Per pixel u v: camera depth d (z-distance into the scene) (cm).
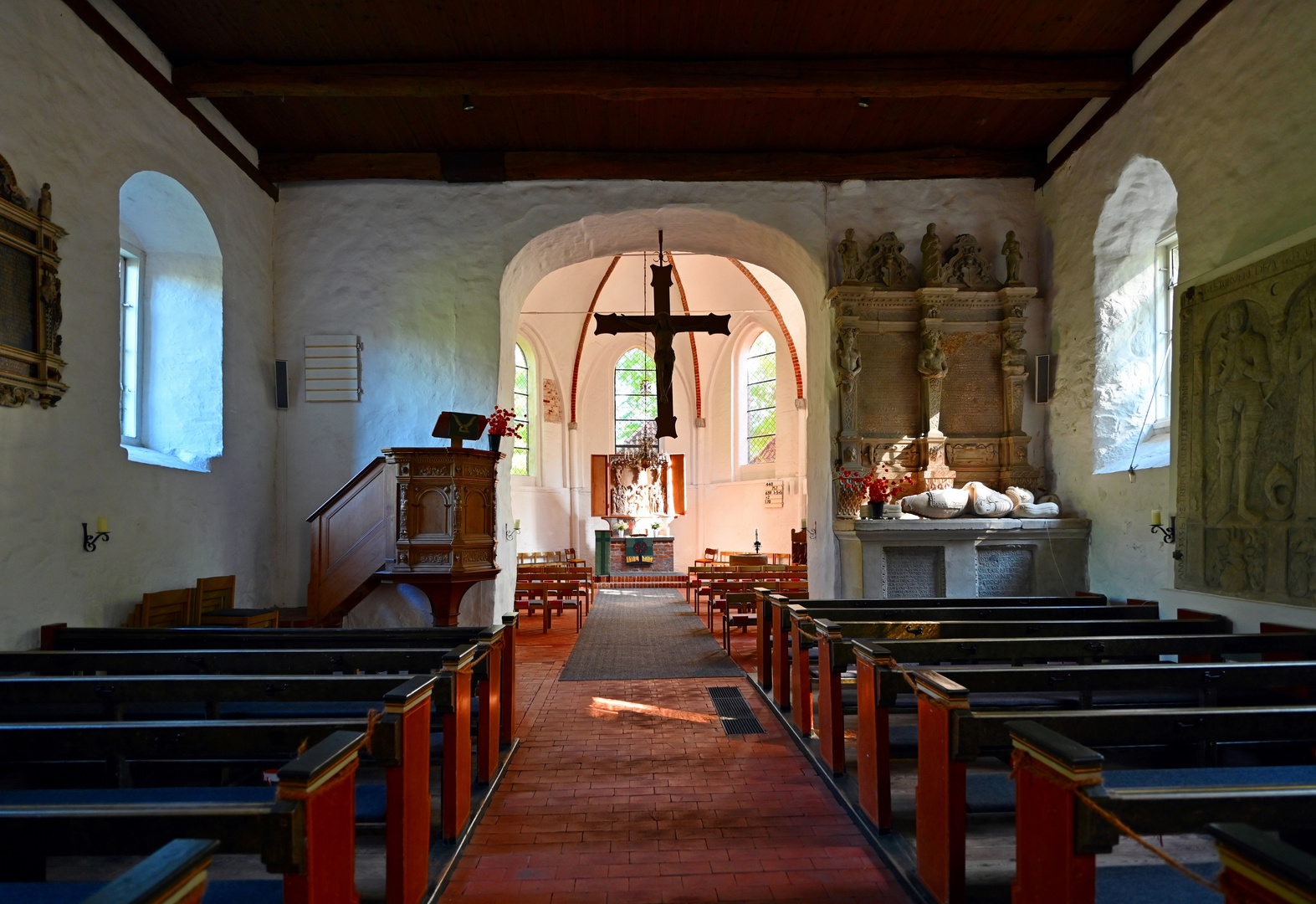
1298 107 537
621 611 1366
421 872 328
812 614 566
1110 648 462
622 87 745
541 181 938
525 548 1823
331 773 238
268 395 895
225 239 806
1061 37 710
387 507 801
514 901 336
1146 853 358
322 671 454
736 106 830
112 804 223
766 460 1830
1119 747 424
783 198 942
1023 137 900
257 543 860
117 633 534
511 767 516
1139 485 734
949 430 921
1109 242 803
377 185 932
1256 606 543
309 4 650
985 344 928
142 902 143
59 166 565
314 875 225
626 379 1991
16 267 516
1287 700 459
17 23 527
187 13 656
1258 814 223
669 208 939
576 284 1800
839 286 905
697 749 554
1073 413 855
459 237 933
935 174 931
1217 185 617
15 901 230
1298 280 519
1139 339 795
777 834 406
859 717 422
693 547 1948
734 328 1872
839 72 743
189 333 791
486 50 725
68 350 568
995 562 841
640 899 338
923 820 335
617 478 1875
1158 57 689
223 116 823
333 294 923
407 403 919
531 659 923
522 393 1859
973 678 359
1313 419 507
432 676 347
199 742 293
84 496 580
